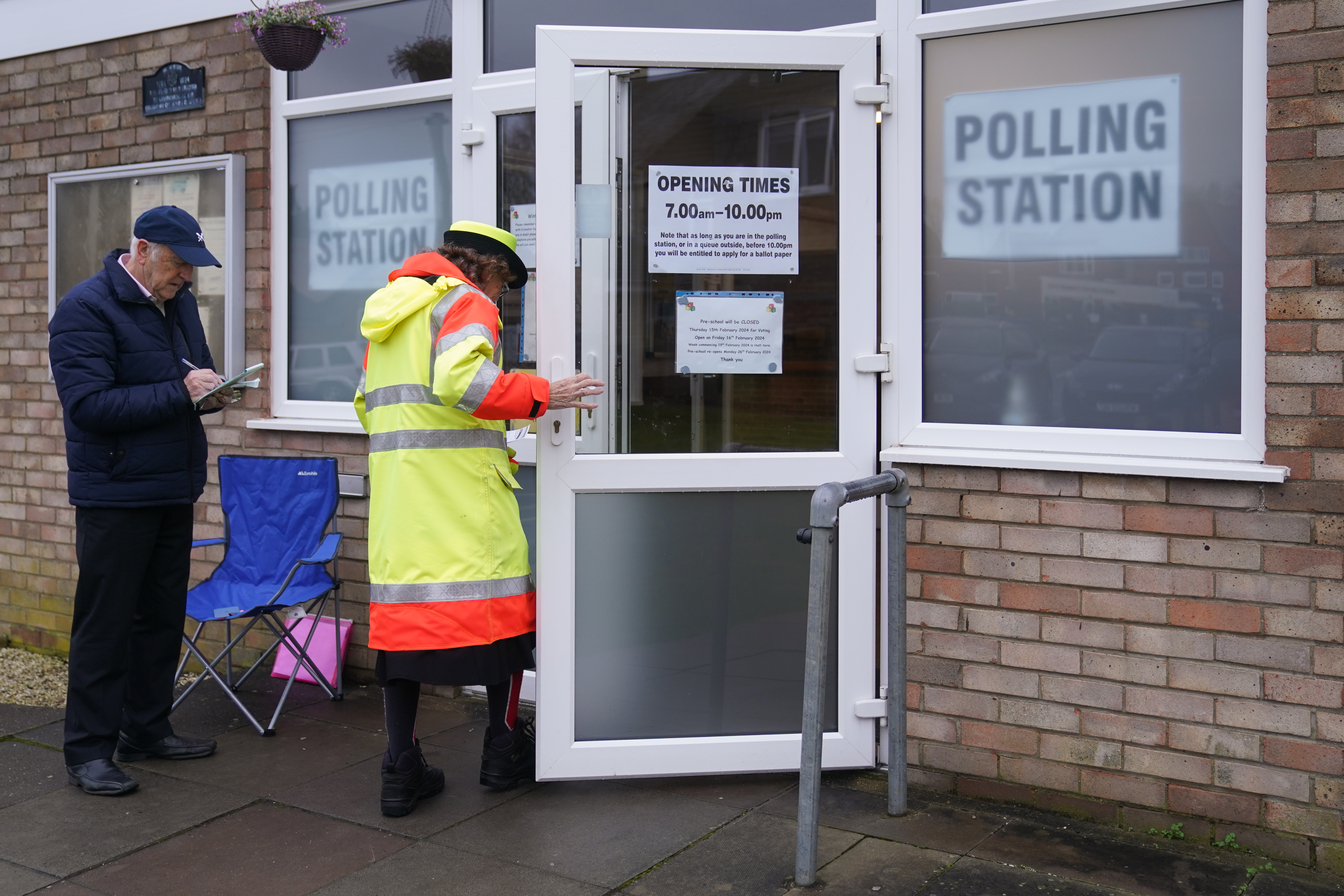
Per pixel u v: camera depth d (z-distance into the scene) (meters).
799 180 3.76
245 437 5.16
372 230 4.92
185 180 5.27
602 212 3.75
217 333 5.22
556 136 3.66
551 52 3.64
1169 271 3.41
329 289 5.05
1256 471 3.16
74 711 3.77
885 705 3.79
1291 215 3.11
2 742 4.28
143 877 3.12
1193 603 3.30
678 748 3.75
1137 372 3.47
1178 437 3.38
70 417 3.66
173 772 3.91
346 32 4.93
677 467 3.73
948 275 3.72
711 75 3.75
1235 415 3.35
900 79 3.70
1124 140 3.45
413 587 3.36
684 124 3.75
